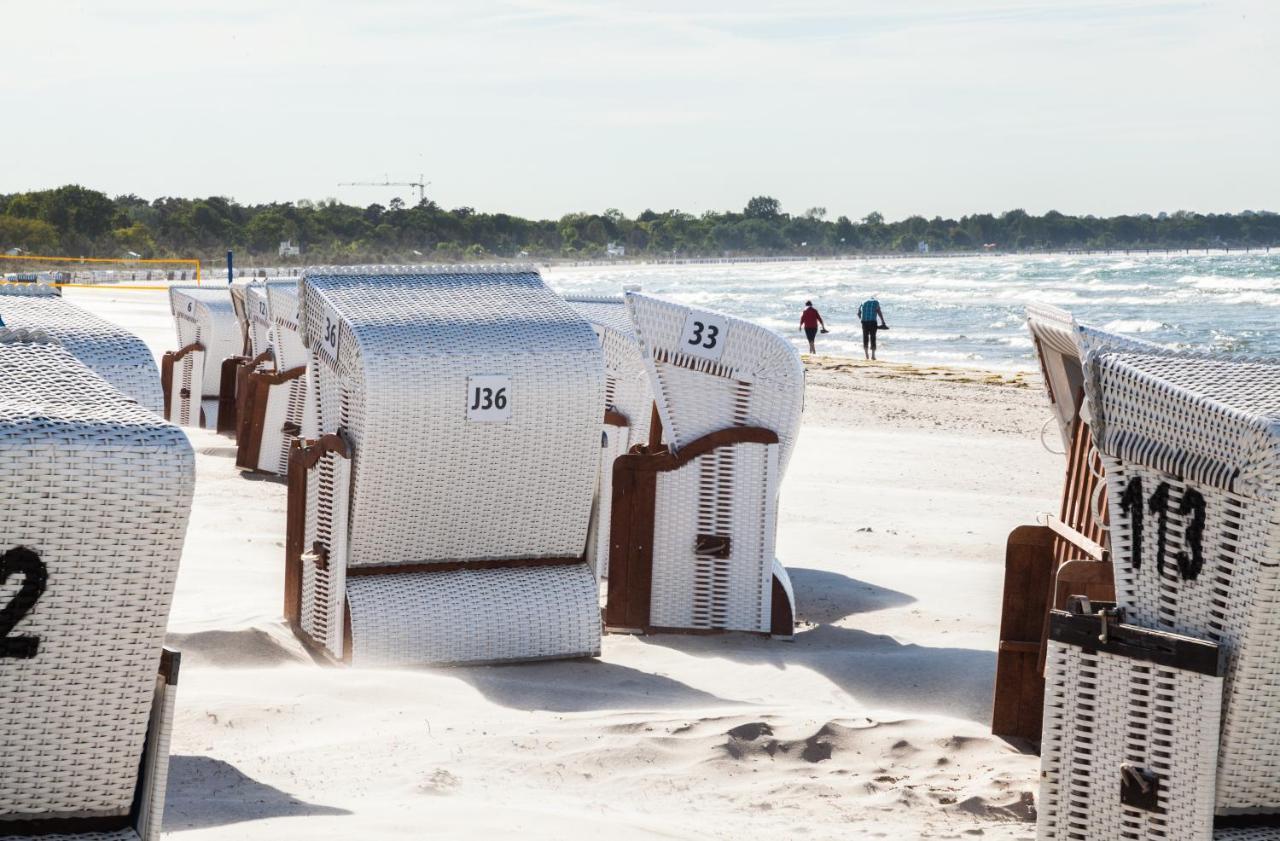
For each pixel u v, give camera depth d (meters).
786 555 12.45
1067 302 90.12
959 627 9.87
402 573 8.50
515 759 6.27
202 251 180.12
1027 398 28.84
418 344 8.16
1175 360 4.79
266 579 10.20
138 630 3.58
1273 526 4.01
